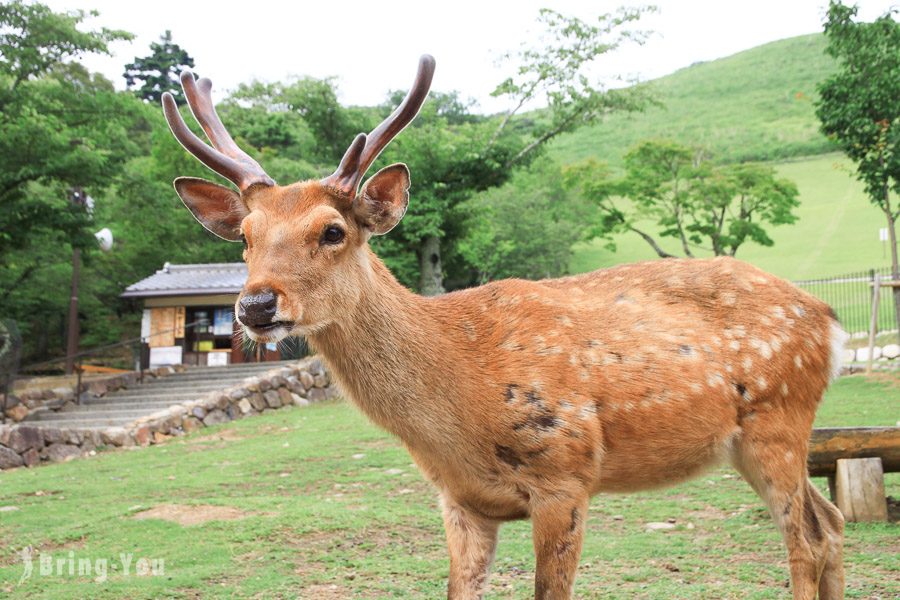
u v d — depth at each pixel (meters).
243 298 3.74
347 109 26.72
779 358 4.47
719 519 7.09
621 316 4.39
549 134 27.80
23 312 28.97
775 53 121.12
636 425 4.21
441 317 4.23
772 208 31.50
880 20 19.80
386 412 4.09
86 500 9.37
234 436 14.86
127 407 17.80
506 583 5.66
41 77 21.23
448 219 27.27
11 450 13.27
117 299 32.41
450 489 4.20
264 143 40.12
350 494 8.96
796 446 4.51
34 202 19.95
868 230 48.38
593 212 50.31
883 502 6.67
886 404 12.23
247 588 5.56
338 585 5.62
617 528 7.04
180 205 30.30
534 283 4.51
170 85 48.59
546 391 4.05
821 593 4.54
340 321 3.98
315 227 3.90
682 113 102.06
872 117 20.11
